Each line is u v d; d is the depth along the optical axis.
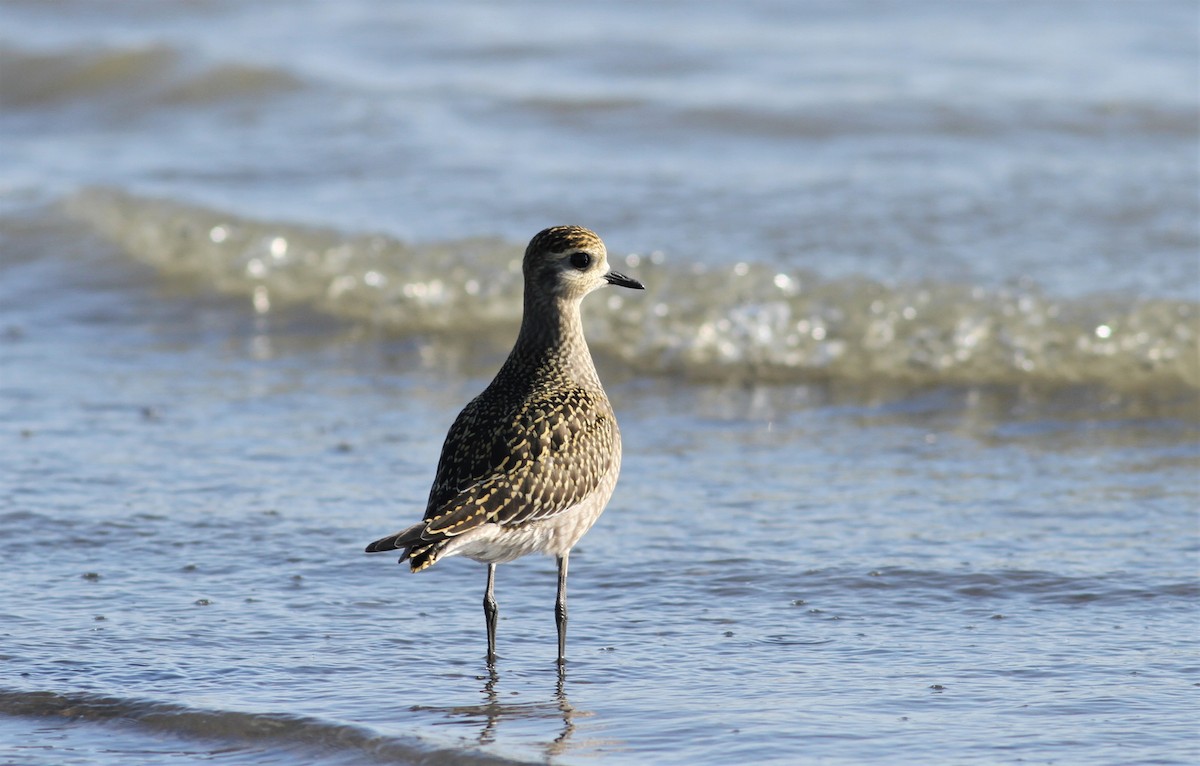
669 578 11.09
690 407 15.48
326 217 20.05
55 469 13.18
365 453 13.74
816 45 27.73
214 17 30.88
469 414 9.55
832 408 15.43
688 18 30.00
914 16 29.69
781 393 15.94
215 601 10.60
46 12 31.20
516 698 9.08
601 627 10.26
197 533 11.82
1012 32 28.27
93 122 25.39
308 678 9.38
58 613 10.34
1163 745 8.34
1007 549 11.55
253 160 22.72
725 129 23.33
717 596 10.77
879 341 16.66
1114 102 23.59
